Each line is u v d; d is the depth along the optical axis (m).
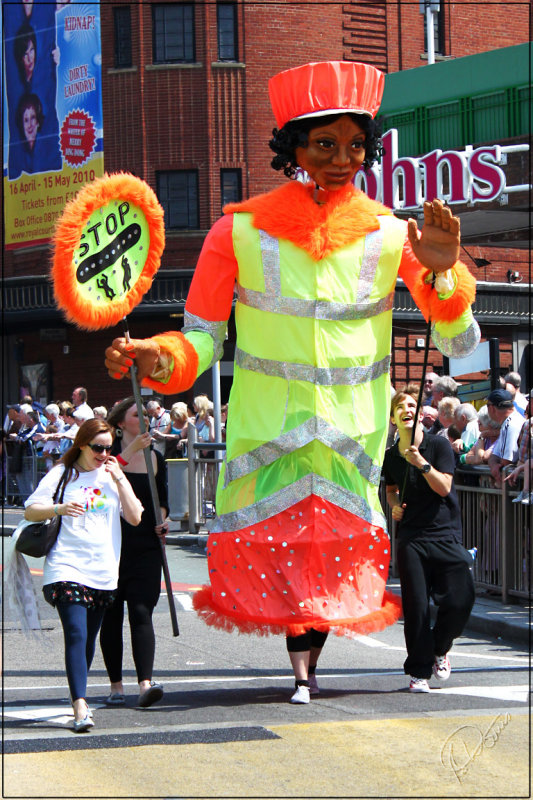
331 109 6.79
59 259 6.38
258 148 27.16
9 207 25.56
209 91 27.02
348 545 6.88
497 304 28.98
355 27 27.88
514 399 12.03
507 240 18.33
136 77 27.22
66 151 24.16
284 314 6.81
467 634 9.80
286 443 6.80
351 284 6.87
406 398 7.48
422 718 6.22
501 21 29.69
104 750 5.54
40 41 24.48
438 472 7.25
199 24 27.02
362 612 6.89
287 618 6.74
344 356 6.86
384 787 4.92
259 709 6.58
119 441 7.08
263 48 27.16
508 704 6.68
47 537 6.26
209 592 7.07
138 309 26.75
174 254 27.12
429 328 6.98
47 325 28.62
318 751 5.51
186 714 6.46
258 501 6.86
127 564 6.77
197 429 16.89
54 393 29.16
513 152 15.86
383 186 17.39
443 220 6.51
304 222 6.82
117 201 6.66
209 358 6.99
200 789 4.88
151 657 6.72
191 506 16.23
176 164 27.12
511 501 10.24
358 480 6.95
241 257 6.89
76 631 6.13
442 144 18.94
